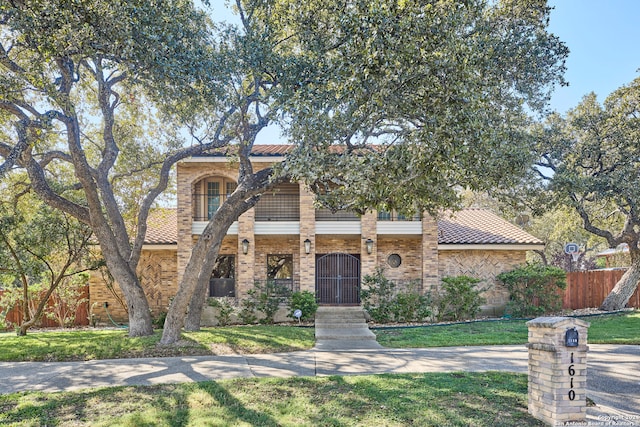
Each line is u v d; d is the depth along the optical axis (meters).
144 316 12.20
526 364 9.05
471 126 7.14
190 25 9.27
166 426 5.50
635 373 8.21
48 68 10.23
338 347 11.29
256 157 17.17
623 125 16.52
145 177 17.72
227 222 12.65
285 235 18.08
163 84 8.69
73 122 10.86
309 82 9.69
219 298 17.27
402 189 8.20
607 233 18.33
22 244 13.79
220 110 9.82
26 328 14.55
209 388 7.12
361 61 7.48
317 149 8.48
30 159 11.20
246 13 11.23
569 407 5.52
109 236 11.87
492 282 18.62
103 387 7.36
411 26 7.25
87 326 18.31
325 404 6.29
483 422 5.61
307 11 10.08
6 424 5.64
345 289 18.78
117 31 7.70
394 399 6.48
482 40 9.08
